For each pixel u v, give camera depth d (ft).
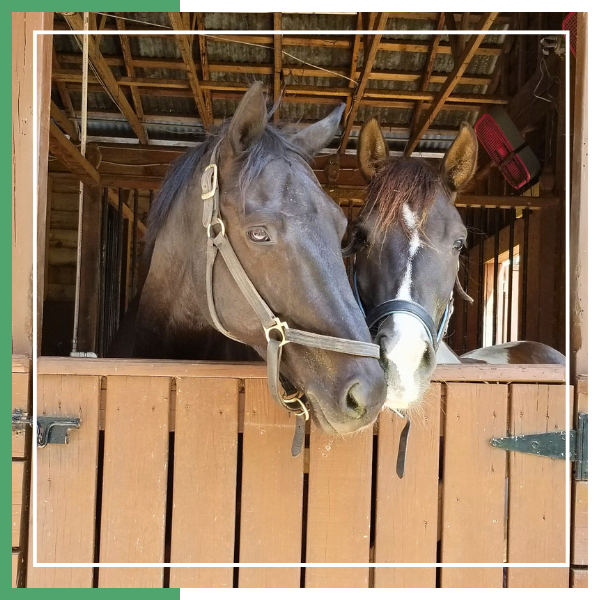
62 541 4.20
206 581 4.28
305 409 3.58
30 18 4.12
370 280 5.02
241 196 3.58
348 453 4.31
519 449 4.38
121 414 4.22
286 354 3.55
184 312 4.66
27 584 4.18
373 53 11.08
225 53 13.04
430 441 4.37
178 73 13.69
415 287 4.65
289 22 12.40
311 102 14.38
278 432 4.27
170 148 13.04
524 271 13.33
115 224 13.71
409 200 4.88
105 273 12.39
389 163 5.44
